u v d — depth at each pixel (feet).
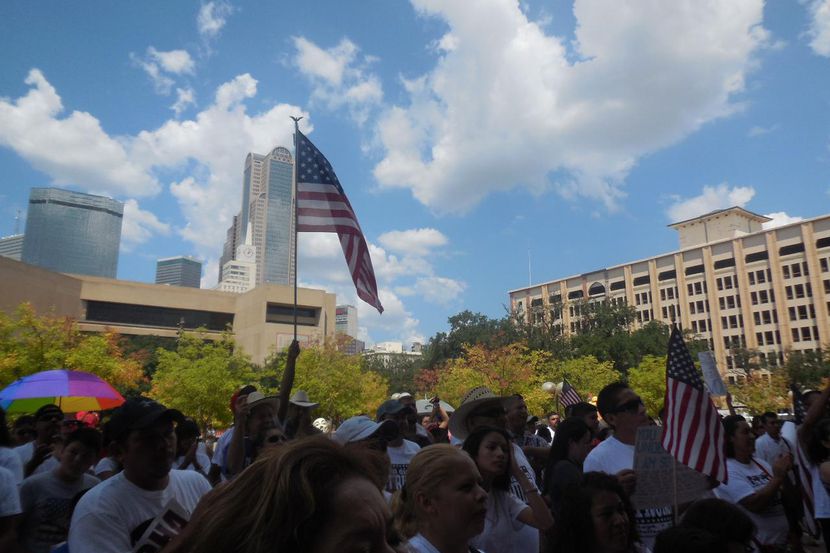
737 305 275.80
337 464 4.03
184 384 106.93
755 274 272.31
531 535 12.39
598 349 190.08
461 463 8.63
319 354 138.72
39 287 189.06
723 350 276.41
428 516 8.47
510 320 216.54
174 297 249.14
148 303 244.63
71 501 14.62
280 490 3.75
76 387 24.98
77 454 14.71
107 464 18.54
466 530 8.38
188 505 9.95
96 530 8.71
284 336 231.50
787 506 19.56
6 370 84.99
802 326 253.65
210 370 109.81
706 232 317.01
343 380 133.18
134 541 8.89
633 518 10.52
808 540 28.04
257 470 4.09
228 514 3.96
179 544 4.92
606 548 10.07
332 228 26.73
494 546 11.91
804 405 23.24
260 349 228.02
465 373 132.87
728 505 10.15
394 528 4.88
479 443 12.12
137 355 153.38
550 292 347.56
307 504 3.68
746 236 277.64
